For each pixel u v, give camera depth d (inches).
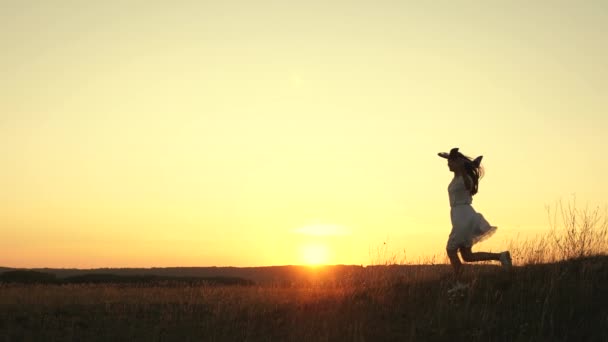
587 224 499.2
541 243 499.5
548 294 405.4
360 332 394.3
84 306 537.0
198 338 420.8
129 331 443.5
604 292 415.8
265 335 418.0
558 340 364.2
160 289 685.3
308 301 494.0
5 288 713.6
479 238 471.8
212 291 624.4
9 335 433.4
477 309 416.2
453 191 480.1
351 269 557.3
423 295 462.9
